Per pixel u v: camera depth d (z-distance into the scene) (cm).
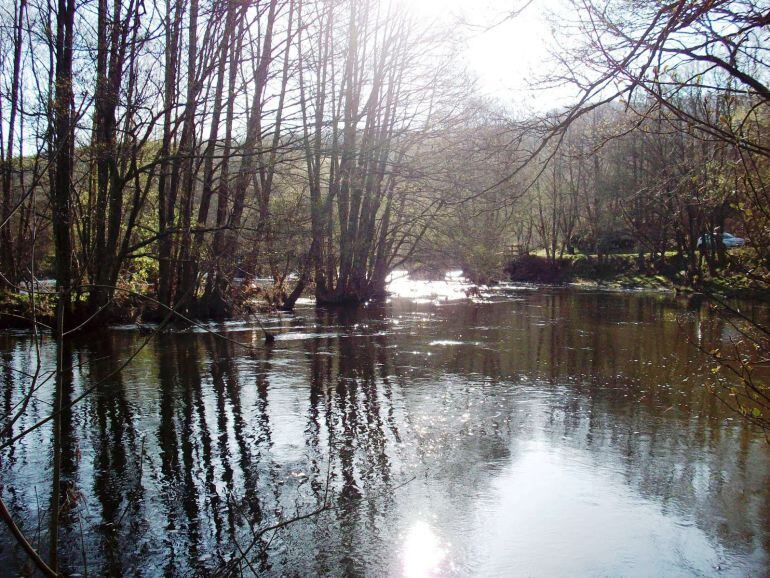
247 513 761
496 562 663
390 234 3547
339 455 962
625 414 1205
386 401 1279
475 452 988
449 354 1819
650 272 5028
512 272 5794
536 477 891
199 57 1905
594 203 5372
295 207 2216
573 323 2553
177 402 1238
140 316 2327
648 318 2744
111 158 1802
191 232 1945
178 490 820
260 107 1950
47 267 1884
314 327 2375
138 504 776
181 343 1938
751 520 768
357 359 1723
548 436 1071
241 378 1461
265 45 2028
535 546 699
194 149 1877
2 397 1232
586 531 735
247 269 2170
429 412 1204
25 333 2006
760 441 1048
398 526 739
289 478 869
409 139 2508
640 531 737
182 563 648
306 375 1508
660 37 475
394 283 4988
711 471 919
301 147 1891
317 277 3312
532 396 1337
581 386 1431
